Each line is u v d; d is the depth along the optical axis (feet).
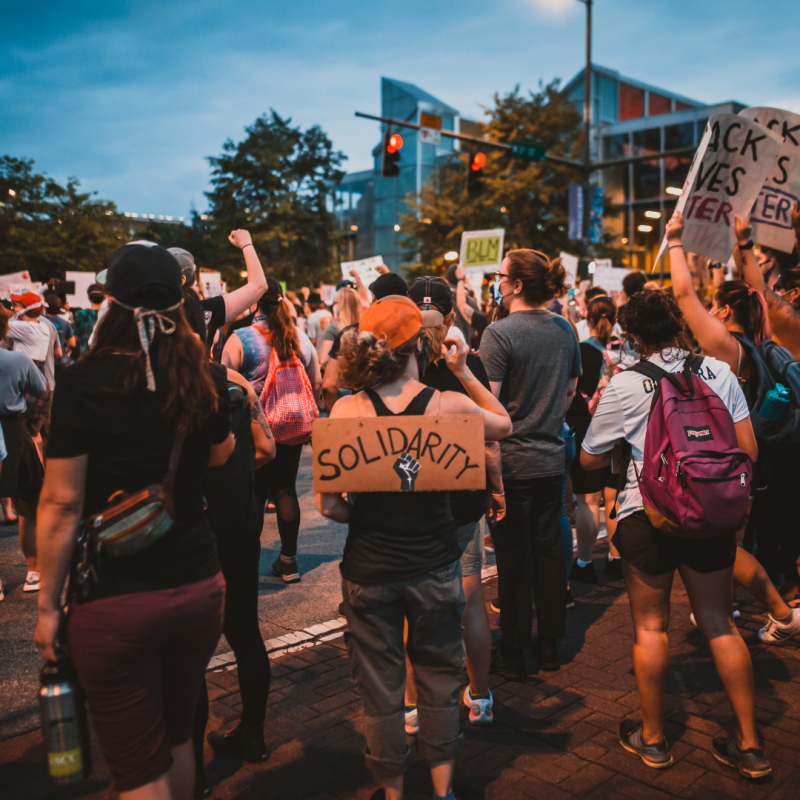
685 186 12.99
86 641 5.92
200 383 6.26
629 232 136.67
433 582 7.68
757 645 12.73
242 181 157.28
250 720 9.36
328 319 36.73
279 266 154.10
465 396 8.06
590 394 15.67
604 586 15.72
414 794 8.85
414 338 7.94
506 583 11.64
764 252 17.47
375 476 7.51
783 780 8.96
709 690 11.22
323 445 7.58
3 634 13.44
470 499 9.25
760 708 10.66
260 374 15.53
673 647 12.74
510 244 103.81
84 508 6.18
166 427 6.14
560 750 9.70
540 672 11.94
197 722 8.49
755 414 12.14
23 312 23.22
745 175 13.28
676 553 9.09
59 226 122.52
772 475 13.46
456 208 110.63
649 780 9.03
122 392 5.92
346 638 8.00
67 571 6.05
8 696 11.07
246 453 8.82
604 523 20.74
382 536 7.64
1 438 13.78
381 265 18.67
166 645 6.40
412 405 7.84
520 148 53.98
